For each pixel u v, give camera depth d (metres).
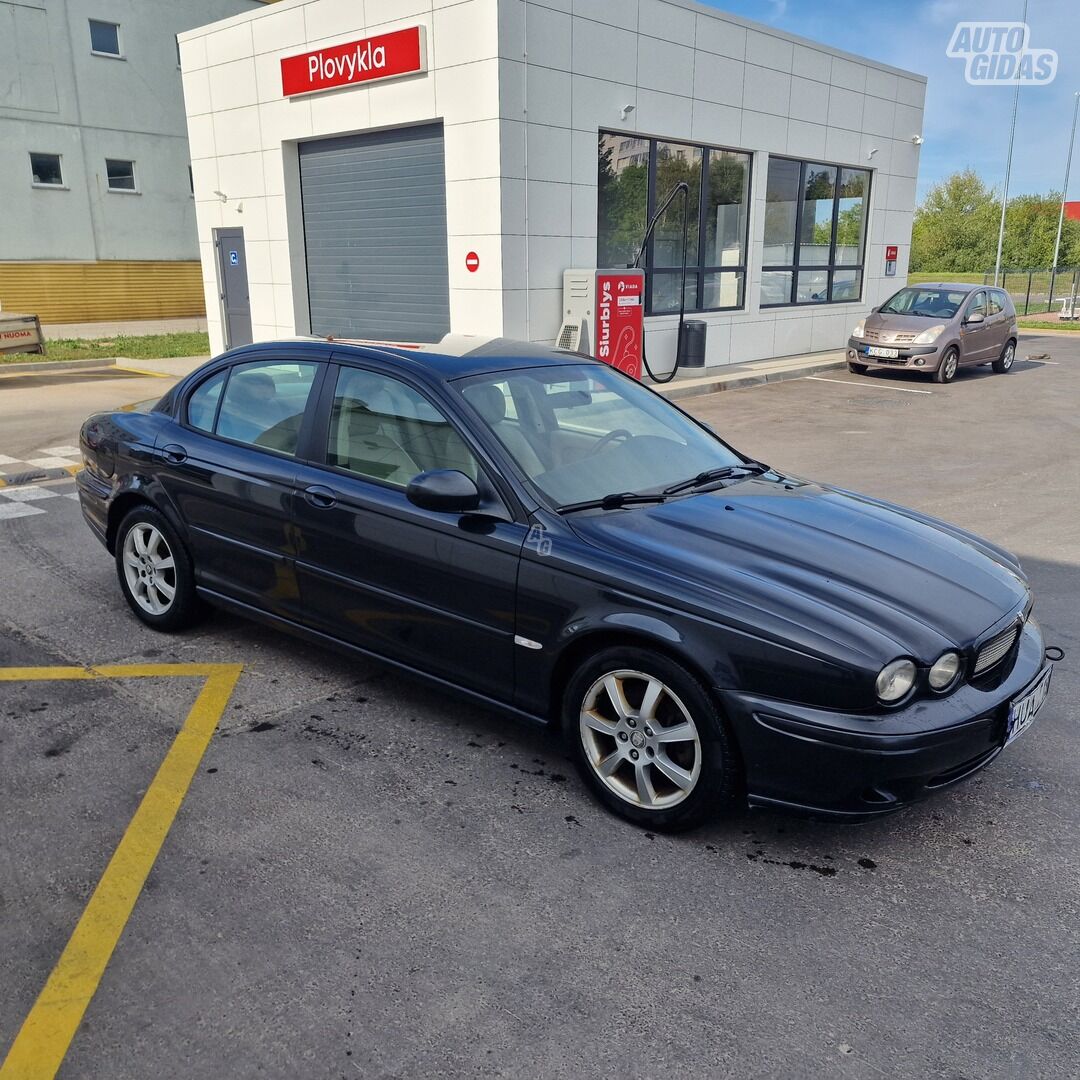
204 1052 2.34
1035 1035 2.44
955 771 3.09
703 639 3.05
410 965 2.65
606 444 4.06
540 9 12.06
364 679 4.52
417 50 12.32
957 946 2.78
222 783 3.58
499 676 3.59
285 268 15.18
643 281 13.88
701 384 14.45
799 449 10.32
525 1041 2.39
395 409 3.94
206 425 4.67
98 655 4.74
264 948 2.71
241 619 5.26
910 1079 2.30
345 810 3.42
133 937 2.74
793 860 3.19
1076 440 10.95
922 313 16.52
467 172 12.41
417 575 3.72
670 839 3.29
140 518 4.88
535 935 2.79
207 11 26.78
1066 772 3.78
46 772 3.63
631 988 2.58
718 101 15.02
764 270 17.25
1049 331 28.11
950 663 3.04
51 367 16.92
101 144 25.19
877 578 3.34
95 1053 2.34
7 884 2.97
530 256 12.75
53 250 24.75
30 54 23.47
